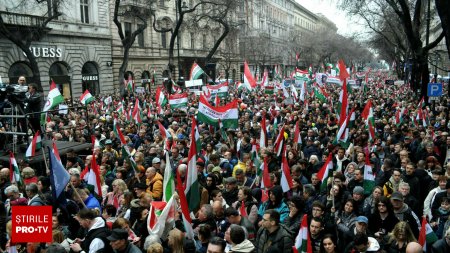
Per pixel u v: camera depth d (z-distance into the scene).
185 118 17.78
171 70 32.06
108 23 38.72
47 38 31.72
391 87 44.16
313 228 5.64
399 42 32.31
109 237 4.89
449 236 5.23
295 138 11.72
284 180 7.60
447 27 13.83
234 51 57.59
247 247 4.85
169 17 47.03
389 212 6.18
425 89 22.52
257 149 10.42
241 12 55.69
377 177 8.89
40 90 24.23
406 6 20.42
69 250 5.69
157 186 8.22
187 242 5.35
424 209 7.26
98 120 17.44
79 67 35.28
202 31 53.00
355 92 32.03
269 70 66.06
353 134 12.84
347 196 6.86
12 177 8.28
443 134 12.00
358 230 5.61
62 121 17.25
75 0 34.53
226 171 9.58
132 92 30.09
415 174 8.20
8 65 28.69
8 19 27.70
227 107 12.45
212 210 6.10
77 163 10.35
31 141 10.16
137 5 37.41
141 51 43.41
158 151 10.92
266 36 61.62
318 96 21.75
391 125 14.59
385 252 5.32
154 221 5.88
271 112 17.81
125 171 9.49
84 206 6.46
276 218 5.41
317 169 9.76
